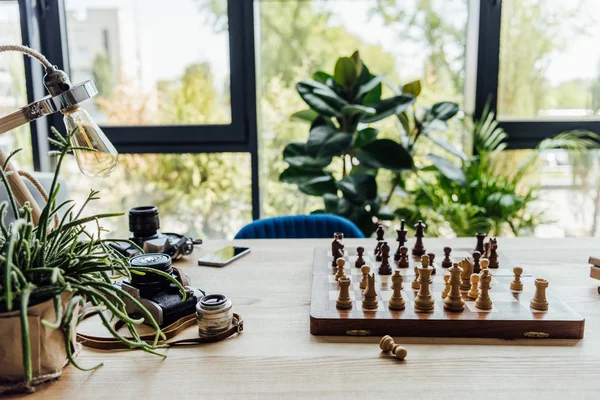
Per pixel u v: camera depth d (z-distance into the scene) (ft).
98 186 8.50
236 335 2.93
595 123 8.14
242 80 8.07
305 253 4.49
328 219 5.46
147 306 2.96
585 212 8.49
